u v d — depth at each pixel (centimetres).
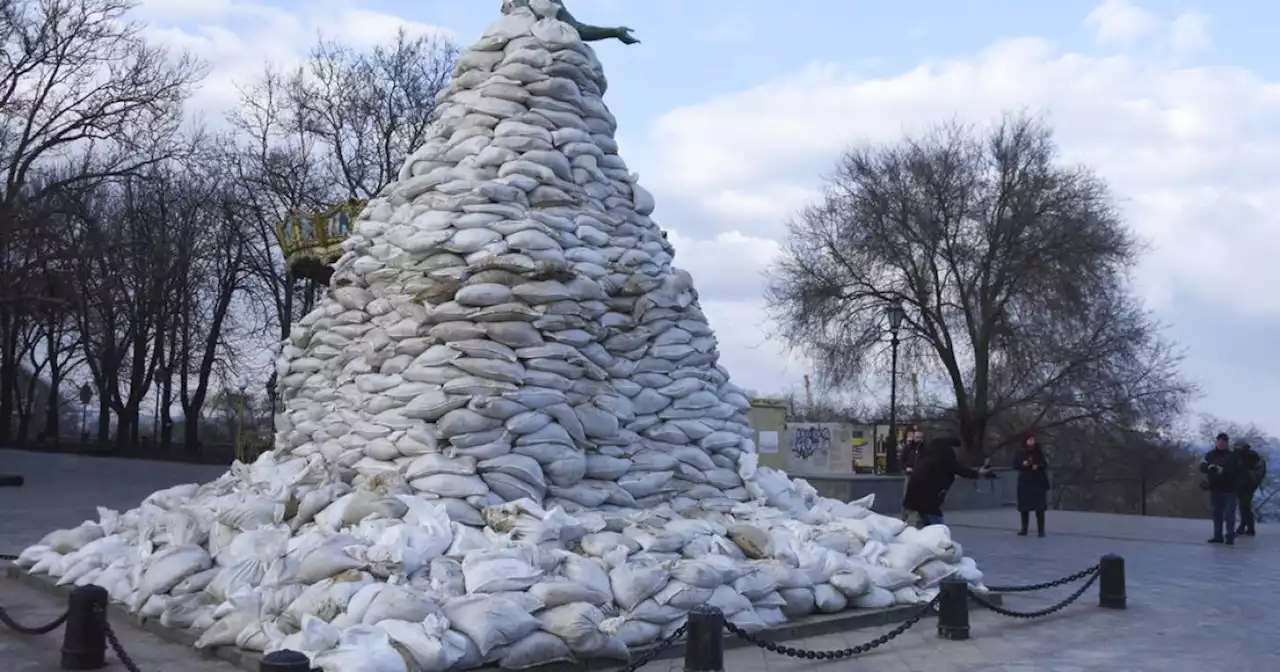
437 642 545
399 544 632
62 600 809
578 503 791
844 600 781
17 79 2508
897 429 2742
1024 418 3119
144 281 3469
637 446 848
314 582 618
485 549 646
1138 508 4119
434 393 780
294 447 915
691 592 658
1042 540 1576
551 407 793
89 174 2642
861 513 950
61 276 2675
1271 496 3694
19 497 1853
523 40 951
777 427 2433
